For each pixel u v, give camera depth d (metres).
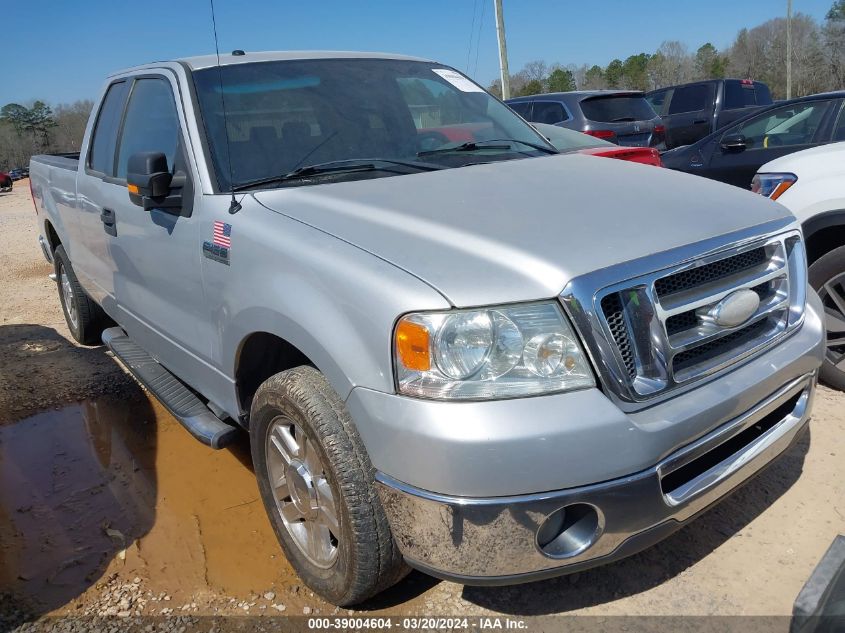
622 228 2.35
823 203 4.09
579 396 2.04
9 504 3.49
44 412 4.53
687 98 13.98
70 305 5.77
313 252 2.44
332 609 2.66
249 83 3.39
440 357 2.04
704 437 2.24
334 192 2.79
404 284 2.15
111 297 4.38
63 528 3.27
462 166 3.23
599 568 2.79
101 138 4.45
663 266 2.21
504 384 2.03
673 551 2.86
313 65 3.64
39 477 3.74
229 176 3.05
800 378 2.62
